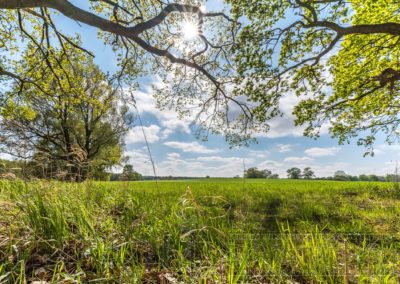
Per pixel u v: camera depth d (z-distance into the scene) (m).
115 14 7.98
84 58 12.88
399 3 10.22
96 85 14.80
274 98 12.12
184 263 2.24
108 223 3.02
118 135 25.45
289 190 11.77
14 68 13.49
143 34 11.43
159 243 2.67
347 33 8.65
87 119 25.70
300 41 10.24
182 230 2.87
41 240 2.29
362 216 5.78
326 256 2.53
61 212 2.70
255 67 10.98
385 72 9.94
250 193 10.13
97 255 2.23
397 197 9.23
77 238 2.54
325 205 7.20
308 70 12.11
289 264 2.58
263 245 3.04
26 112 13.42
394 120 14.99
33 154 3.70
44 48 11.91
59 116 15.33
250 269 2.32
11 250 2.05
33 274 2.01
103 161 4.69
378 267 2.39
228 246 2.64
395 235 4.11
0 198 3.16
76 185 3.87
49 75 12.94
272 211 6.67
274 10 8.80
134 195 5.09
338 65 13.46
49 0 5.62
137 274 2.01
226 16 9.90
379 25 8.06
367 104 14.80
